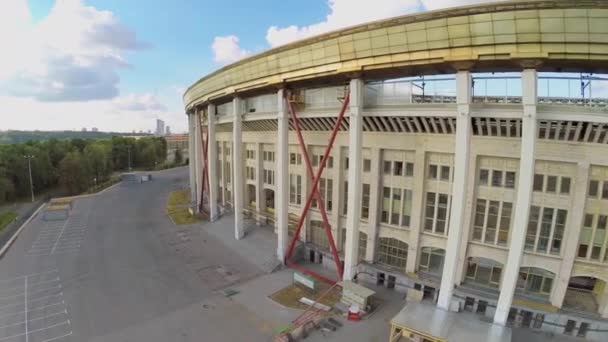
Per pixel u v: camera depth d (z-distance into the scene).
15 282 34.75
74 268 38.34
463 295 28.52
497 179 27.80
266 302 30.92
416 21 24.20
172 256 42.03
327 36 29.02
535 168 26.12
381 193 33.69
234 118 43.91
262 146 48.66
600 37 19.53
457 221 25.47
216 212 56.53
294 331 26.00
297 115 37.41
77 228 54.34
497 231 27.98
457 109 24.88
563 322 25.78
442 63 24.59
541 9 20.11
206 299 31.39
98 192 87.00
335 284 33.62
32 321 27.67
